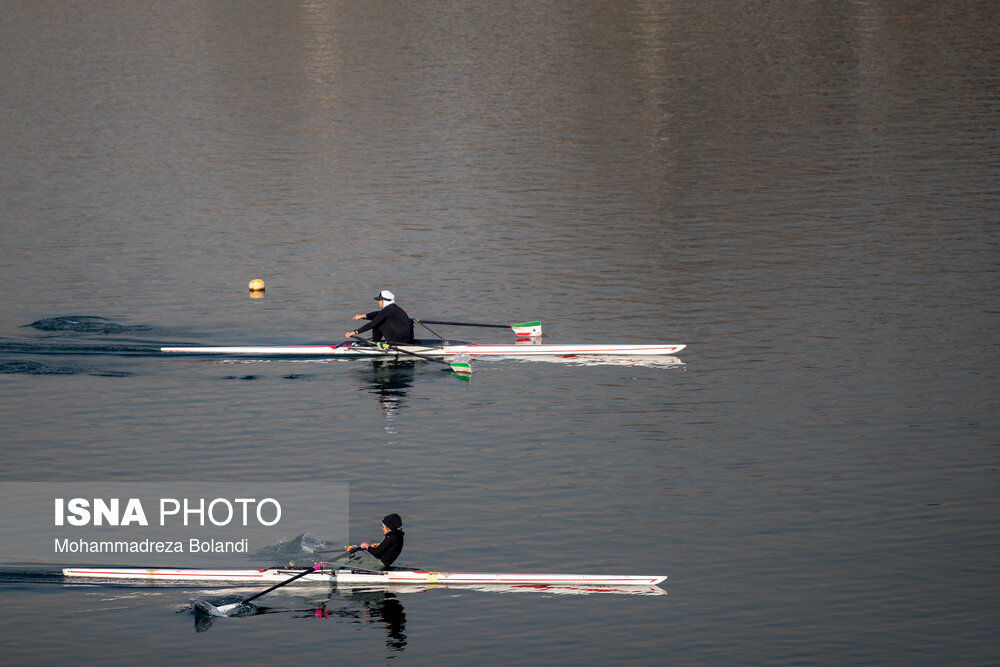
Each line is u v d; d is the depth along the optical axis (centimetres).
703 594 8575
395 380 12850
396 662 7869
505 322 14538
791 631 8106
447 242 17938
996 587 8556
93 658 7938
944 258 16500
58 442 11119
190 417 11756
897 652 7856
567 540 9312
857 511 9662
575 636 8125
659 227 18450
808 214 18888
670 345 13288
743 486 10119
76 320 14500
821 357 13050
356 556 9069
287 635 8238
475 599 8638
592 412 11788
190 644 8125
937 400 11769
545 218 19088
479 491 10119
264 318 14688
